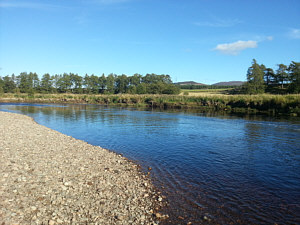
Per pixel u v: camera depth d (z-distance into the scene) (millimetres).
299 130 26188
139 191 10133
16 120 31516
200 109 58656
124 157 15531
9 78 143375
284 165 14023
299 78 88188
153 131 25688
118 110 55219
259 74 102125
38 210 7691
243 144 19453
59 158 13625
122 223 7516
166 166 13797
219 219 8125
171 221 7910
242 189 10641
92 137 22375
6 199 8016
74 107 65500
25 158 12922
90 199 8891
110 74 153125
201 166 13828
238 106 55094
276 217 8312
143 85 126500
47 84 139750
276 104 46781
